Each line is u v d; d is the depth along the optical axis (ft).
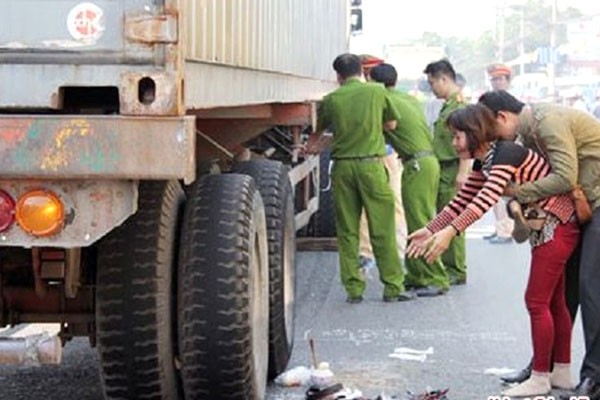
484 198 23.31
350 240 36.60
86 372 27.37
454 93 39.27
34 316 21.35
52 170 16.56
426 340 31.19
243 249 21.09
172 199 20.86
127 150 16.51
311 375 25.58
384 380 26.71
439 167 38.45
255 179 26.17
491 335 31.86
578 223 24.12
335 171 36.29
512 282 41.01
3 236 16.94
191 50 17.75
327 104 35.91
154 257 20.20
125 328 20.21
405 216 38.22
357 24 69.10
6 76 16.75
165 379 20.85
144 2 16.52
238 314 20.95
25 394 25.35
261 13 25.13
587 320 24.07
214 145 26.09
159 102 16.46
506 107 23.75
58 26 16.69
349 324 33.37
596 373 24.11
